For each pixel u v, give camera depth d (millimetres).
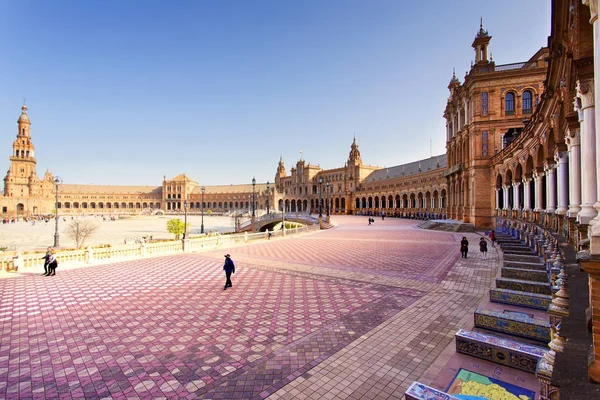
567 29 8734
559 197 15727
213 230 65812
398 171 100438
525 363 6316
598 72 4348
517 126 37406
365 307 10953
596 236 4121
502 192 35062
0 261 16781
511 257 15219
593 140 7586
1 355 7680
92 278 15789
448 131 52719
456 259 19906
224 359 7379
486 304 10781
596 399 3221
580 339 4586
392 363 7020
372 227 49906
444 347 7699
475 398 5574
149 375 6730
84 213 149250
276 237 35031
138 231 64750
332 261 20016
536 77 36812
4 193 133375
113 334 8883
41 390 6230
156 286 14164
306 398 5848
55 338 8625
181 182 174625
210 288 13773
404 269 17203
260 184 168875
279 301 11797
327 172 127625
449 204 51688
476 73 39094
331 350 7723
